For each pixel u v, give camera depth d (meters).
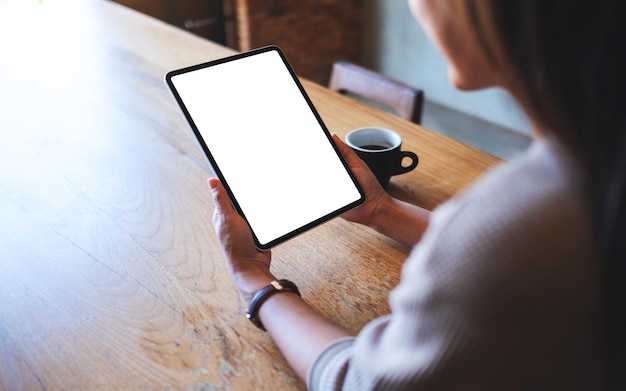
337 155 0.95
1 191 1.12
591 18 0.41
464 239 0.48
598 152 0.44
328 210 0.91
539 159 0.49
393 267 0.94
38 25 1.94
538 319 0.47
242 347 0.79
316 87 1.54
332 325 0.73
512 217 0.47
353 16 4.04
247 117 0.91
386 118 1.40
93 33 1.88
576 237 0.46
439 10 0.50
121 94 1.50
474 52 0.48
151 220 1.04
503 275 0.46
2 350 0.79
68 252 0.97
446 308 0.49
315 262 0.95
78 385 0.74
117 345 0.80
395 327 0.55
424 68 3.86
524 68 0.45
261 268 0.83
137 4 3.23
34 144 1.28
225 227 0.83
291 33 3.80
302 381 0.75
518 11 0.43
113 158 1.23
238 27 3.64
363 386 0.57
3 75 1.59
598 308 0.47
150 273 0.92
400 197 1.11
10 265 0.94
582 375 0.50
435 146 1.28
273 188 0.88
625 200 0.43
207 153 0.86
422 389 0.51
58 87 1.54
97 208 1.08
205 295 0.88
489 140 3.51
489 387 0.50
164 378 0.75
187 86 0.88
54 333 0.82
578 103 0.44
